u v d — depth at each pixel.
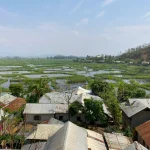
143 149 25.33
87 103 49.09
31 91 66.81
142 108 44.44
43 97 64.38
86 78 134.25
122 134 40.62
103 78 141.25
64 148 24.03
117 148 31.34
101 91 73.88
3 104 58.84
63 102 61.22
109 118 51.06
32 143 33.41
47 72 181.25
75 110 50.62
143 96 73.88
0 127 31.30
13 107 57.53
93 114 48.81
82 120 52.97
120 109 52.56
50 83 121.31
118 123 50.19
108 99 61.22
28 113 51.88
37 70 197.00
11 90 74.31
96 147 30.50
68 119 53.28
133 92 73.69
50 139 30.33
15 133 34.00
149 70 189.88
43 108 53.81
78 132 30.44
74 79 129.88
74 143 26.25
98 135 35.78
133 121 44.72
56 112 52.91
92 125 50.81
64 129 30.12
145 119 44.59
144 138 34.12
